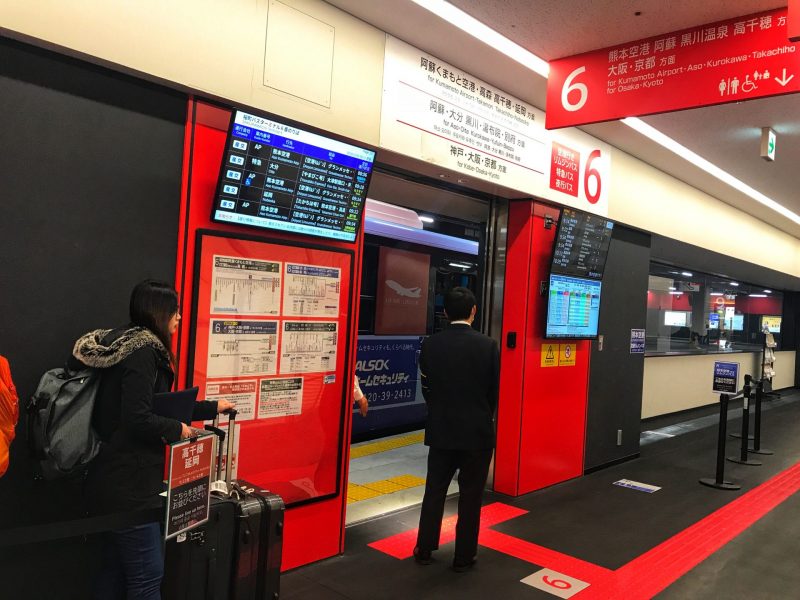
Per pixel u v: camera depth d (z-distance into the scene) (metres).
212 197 2.96
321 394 3.52
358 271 3.69
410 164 3.99
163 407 2.16
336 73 3.36
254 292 3.16
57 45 2.34
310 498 3.50
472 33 3.62
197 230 2.90
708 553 4.04
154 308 2.21
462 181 4.47
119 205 2.62
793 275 11.89
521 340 5.09
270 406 3.27
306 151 3.17
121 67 2.53
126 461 2.10
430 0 3.29
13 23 2.22
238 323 3.10
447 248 7.49
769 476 6.23
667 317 14.41
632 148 5.97
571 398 5.69
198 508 2.19
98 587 2.24
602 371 6.14
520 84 4.44
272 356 3.26
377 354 6.57
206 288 2.96
